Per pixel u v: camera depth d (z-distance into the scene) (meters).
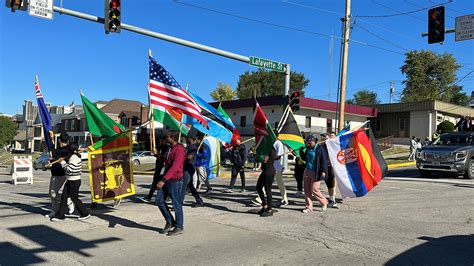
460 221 8.42
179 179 7.40
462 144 16.88
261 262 5.78
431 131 41.56
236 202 10.96
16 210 9.69
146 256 6.07
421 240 6.91
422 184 14.35
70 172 8.38
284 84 19.94
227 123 12.87
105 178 9.08
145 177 22.02
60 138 8.59
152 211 9.52
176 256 6.07
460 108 43.94
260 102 37.38
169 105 9.82
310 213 9.34
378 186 13.89
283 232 7.52
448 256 6.02
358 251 6.29
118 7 14.55
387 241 6.86
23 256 6.03
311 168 9.41
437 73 63.00
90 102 9.74
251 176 21.23
